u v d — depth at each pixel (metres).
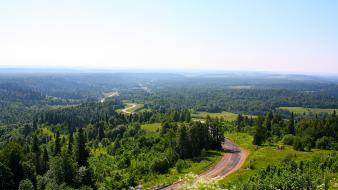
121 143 163.50
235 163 132.50
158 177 120.38
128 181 116.12
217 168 125.62
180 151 143.12
